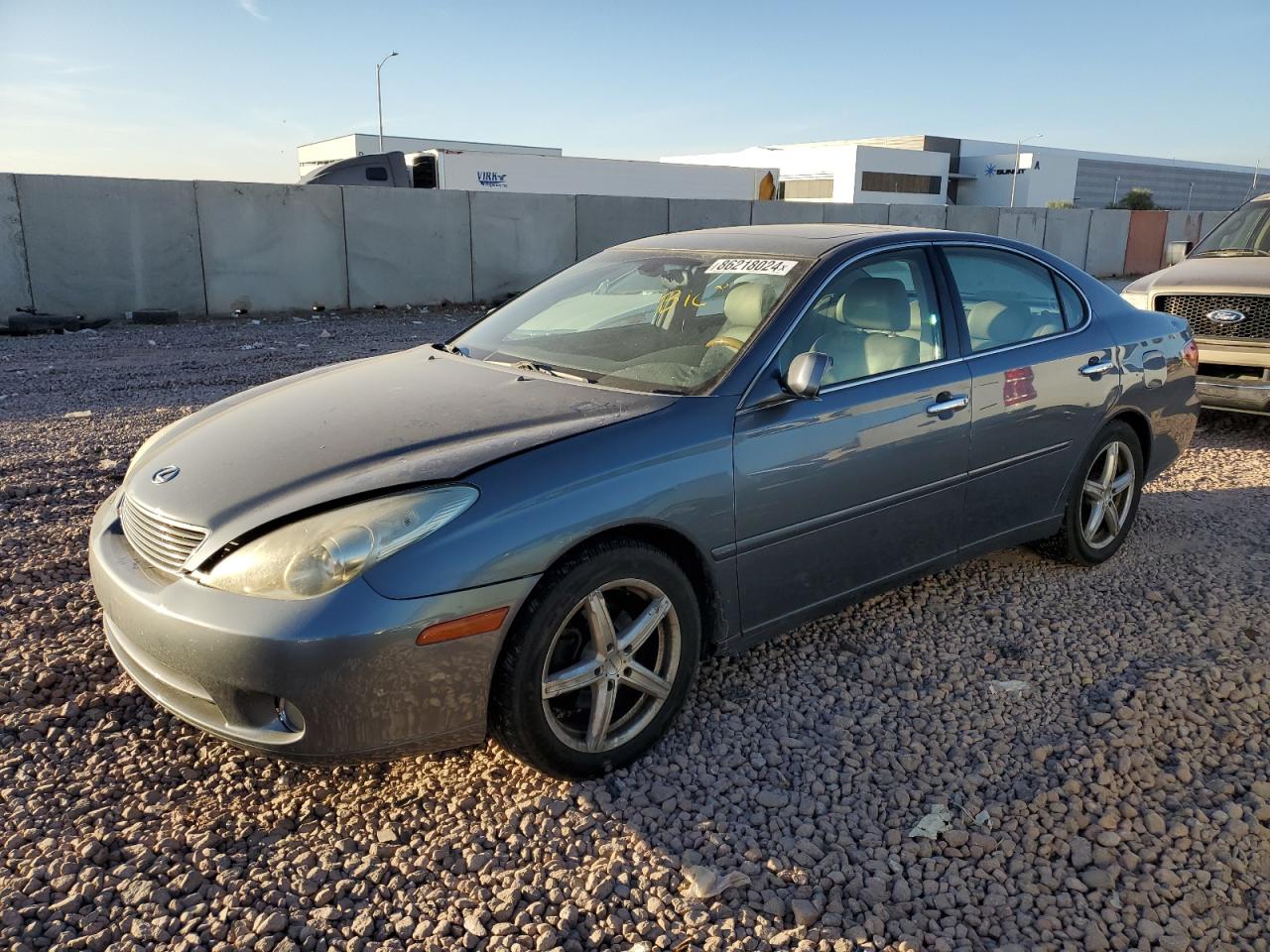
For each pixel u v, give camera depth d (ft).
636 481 9.06
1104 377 14.12
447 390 10.80
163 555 8.77
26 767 9.56
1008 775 9.66
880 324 11.62
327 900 7.88
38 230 47.96
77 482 19.13
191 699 8.46
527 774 9.54
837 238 12.19
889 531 11.60
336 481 8.59
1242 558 15.26
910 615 13.28
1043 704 11.00
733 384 10.15
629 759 9.66
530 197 64.23
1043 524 13.84
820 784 9.48
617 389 10.43
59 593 13.56
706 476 9.58
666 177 101.81
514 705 8.56
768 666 11.81
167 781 9.44
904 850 8.57
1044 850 8.60
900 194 253.24
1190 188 360.69
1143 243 106.22
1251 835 8.79
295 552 8.01
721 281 11.77
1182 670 11.51
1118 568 14.96
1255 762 9.89
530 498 8.48
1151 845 8.66
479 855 8.39
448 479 8.38
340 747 8.02
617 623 9.61
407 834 8.73
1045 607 13.53
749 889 8.07
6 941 7.31
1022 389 12.84
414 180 86.38
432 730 8.28
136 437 23.16
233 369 34.73
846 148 242.37
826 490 10.71
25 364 35.94
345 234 57.41
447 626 8.04
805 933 7.61
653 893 8.00
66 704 10.62
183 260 52.21
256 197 53.88
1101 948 7.52
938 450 11.83
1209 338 23.17
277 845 8.56
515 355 11.96
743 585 10.26
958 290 12.69
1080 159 324.19
